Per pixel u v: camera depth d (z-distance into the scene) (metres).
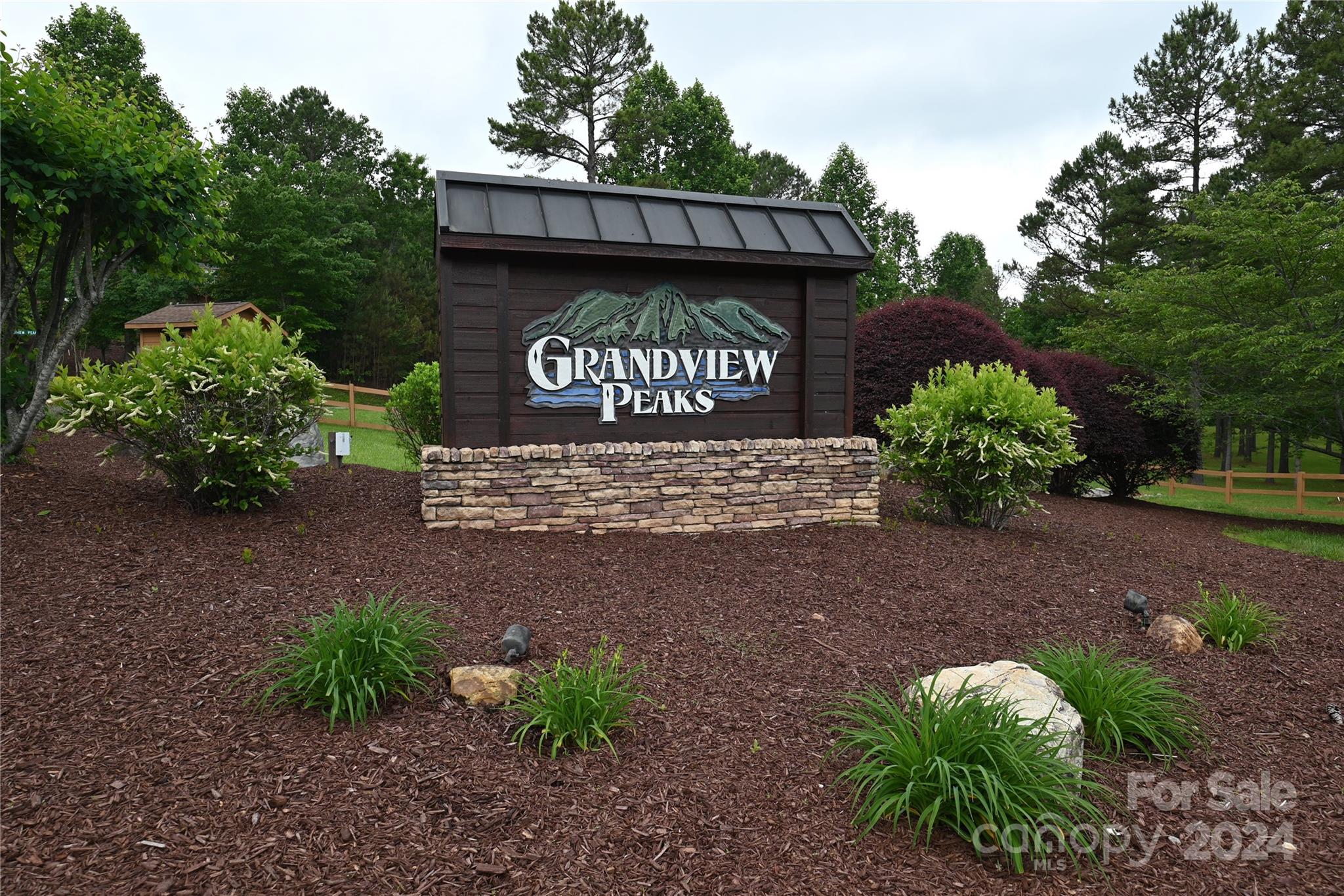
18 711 3.07
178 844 2.40
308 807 2.61
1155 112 28.05
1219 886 2.53
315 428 9.70
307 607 4.20
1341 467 31.95
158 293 25.58
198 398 5.82
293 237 27.33
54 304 6.88
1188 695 3.92
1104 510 11.80
